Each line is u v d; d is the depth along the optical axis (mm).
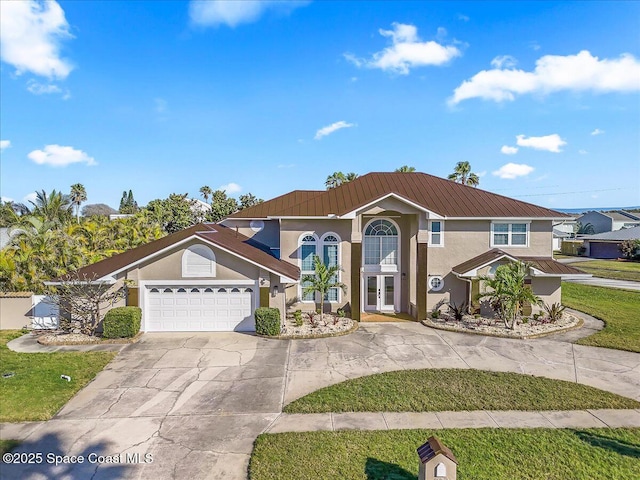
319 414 10047
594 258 55250
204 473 7688
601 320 19906
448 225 21125
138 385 11867
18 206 43188
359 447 8445
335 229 21016
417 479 7359
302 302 21172
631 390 11469
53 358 14109
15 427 9391
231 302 17969
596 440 8719
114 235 32906
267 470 7668
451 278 21125
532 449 8344
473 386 11672
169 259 17625
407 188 23531
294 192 27844
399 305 22172
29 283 20906
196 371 13016
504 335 17016
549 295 20281
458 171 53562
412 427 9344
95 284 17188
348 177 50688
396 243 22109
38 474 7641
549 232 21281
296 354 14773
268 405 10562
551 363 13742
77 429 9320
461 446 8445
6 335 17312
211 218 51562
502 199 22703
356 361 14016
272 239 25359
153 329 17797
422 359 14227
